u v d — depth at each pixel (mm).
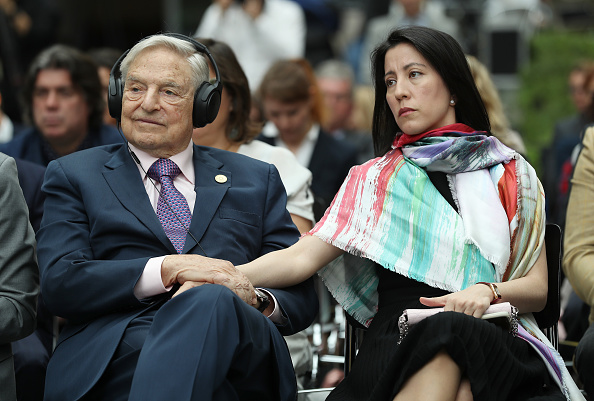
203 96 6277
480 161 6461
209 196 6293
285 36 16406
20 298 5957
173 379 5160
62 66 9258
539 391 5945
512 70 18109
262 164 6727
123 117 6242
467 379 5527
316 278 8719
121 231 6055
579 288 6988
